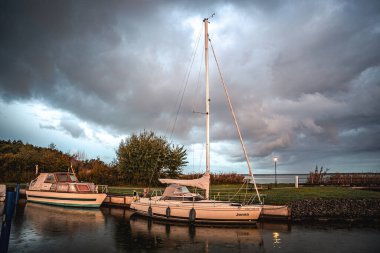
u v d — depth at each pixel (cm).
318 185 3359
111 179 3781
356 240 1483
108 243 1452
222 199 2283
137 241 1488
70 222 1964
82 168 4578
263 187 3002
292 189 2745
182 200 1983
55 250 1338
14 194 1096
